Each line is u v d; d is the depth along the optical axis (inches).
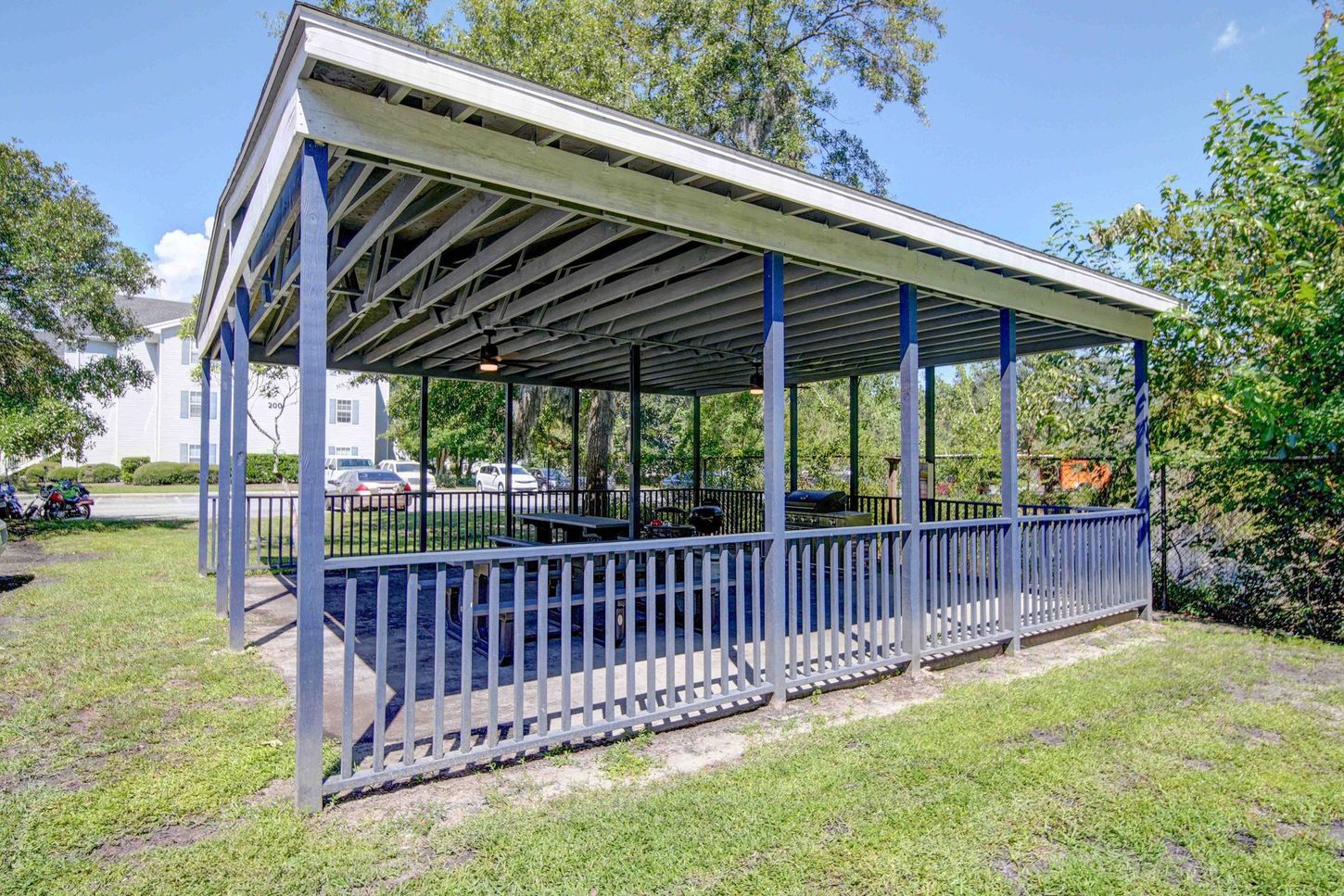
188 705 155.3
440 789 118.5
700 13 579.8
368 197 157.2
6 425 432.1
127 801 111.4
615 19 577.6
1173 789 120.4
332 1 534.3
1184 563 273.7
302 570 108.9
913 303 189.9
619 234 161.2
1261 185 246.8
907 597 188.2
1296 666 195.3
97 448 991.6
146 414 1007.6
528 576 286.8
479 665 194.9
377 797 115.4
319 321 109.8
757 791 117.3
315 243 108.8
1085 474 315.3
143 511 653.3
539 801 115.1
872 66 642.2
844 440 616.7
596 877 93.2
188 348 1019.9
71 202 488.7
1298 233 241.0
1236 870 96.8
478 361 392.8
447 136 118.6
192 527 510.6
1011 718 152.6
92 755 129.0
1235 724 151.4
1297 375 227.0
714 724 152.2
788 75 613.9
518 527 575.2
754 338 319.9
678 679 180.7
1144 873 96.3
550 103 118.1
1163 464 268.7
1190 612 270.7
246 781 118.6
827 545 355.3
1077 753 133.8
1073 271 215.5
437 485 1071.0
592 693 164.6
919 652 187.2
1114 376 305.4
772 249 163.2
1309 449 232.4
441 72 107.2
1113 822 109.0
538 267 198.7
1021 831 106.0
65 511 555.2
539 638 130.9
